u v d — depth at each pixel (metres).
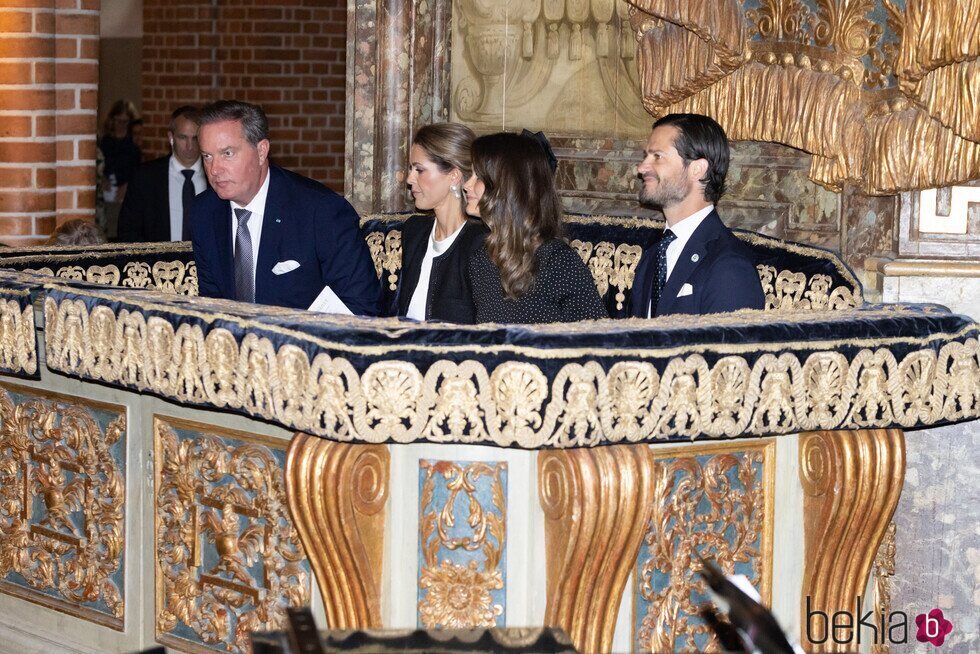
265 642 8.38
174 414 13.46
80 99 27.28
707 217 15.76
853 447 12.66
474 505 11.70
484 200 14.54
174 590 13.59
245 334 11.62
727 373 11.45
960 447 18.09
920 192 17.95
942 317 12.63
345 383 10.84
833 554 12.95
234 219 17.86
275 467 12.57
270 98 43.75
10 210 26.52
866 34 18.23
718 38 19.08
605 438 11.02
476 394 10.85
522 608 11.72
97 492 14.41
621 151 21.81
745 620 8.23
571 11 22.34
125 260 20.42
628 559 11.63
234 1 43.59
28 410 15.16
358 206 24.64
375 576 11.95
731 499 12.52
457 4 23.94
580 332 11.03
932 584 18.33
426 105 24.30
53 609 14.94
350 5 24.25
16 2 26.00
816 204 19.17
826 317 12.38
